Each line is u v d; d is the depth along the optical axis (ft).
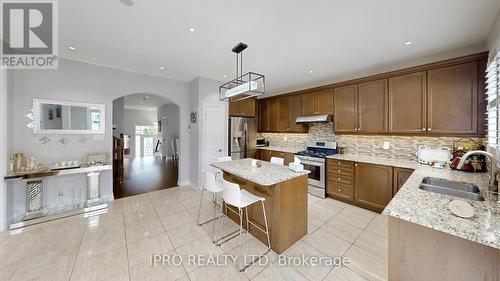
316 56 9.48
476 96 7.66
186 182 15.03
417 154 9.92
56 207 10.00
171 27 7.04
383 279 5.57
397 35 7.39
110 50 9.07
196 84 13.60
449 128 8.29
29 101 9.22
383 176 9.63
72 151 10.37
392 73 9.91
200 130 13.58
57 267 5.97
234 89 8.46
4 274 5.68
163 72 12.42
